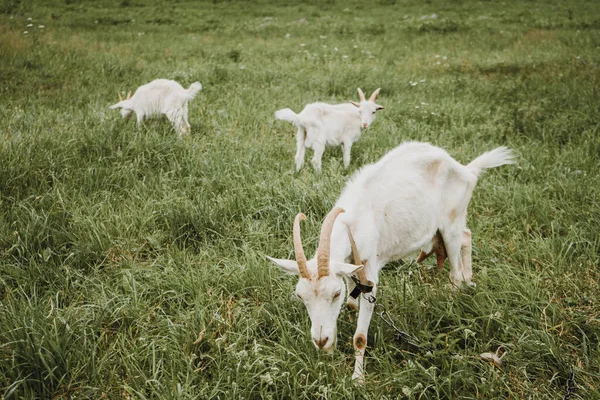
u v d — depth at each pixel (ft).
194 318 12.19
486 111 29.14
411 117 28.86
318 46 51.01
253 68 40.14
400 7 81.05
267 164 21.43
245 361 10.91
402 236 12.39
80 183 18.67
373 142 25.00
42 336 10.94
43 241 15.11
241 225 16.74
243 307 12.91
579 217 16.72
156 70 38.93
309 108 22.72
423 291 13.67
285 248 15.39
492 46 51.08
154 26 62.80
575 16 67.87
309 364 10.97
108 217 16.71
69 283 13.98
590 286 13.64
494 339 12.00
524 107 28.68
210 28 63.41
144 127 24.67
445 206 13.21
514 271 14.47
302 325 11.98
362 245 11.30
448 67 41.75
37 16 63.98
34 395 10.28
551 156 22.11
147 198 18.11
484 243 15.79
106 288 13.51
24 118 24.82
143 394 10.31
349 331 12.37
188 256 15.05
